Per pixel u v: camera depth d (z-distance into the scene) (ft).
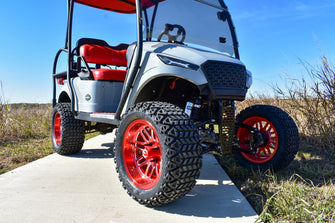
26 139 15.83
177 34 8.11
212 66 6.50
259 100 17.13
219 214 5.42
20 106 22.48
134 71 7.02
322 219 4.82
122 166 6.52
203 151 7.14
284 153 7.68
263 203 5.85
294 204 5.36
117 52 12.95
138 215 5.40
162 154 5.31
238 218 5.23
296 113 12.76
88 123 11.59
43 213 5.50
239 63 7.25
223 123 7.20
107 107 9.75
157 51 7.07
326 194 5.85
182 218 5.26
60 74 12.09
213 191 6.72
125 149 6.56
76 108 10.53
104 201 6.14
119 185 7.29
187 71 6.29
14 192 6.71
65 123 10.73
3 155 11.50
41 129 18.03
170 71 6.37
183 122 5.50
